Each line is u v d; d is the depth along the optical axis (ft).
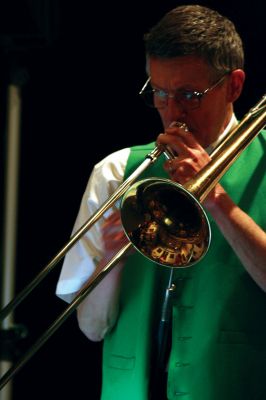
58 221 33.12
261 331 19.63
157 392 20.22
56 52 32.58
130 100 32.32
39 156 33.17
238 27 30.17
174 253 17.94
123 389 20.35
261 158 20.76
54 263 18.29
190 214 17.97
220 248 19.97
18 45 31.22
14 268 31.76
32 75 32.89
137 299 20.48
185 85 18.84
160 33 19.02
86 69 32.55
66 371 33.06
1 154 31.68
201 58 18.90
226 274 19.83
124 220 18.11
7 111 31.42
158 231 18.21
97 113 32.60
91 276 20.35
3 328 31.24
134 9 31.96
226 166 18.07
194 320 19.83
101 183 21.31
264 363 19.53
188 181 17.79
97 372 32.91
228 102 20.20
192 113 19.06
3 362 31.14
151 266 20.49
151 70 19.22
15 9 29.60
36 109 33.09
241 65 20.15
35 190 33.22
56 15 31.76
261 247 18.37
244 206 20.16
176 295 20.06
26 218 33.27
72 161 32.89
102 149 32.63
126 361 20.35
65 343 33.04
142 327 20.27
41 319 33.17
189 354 19.69
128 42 32.14
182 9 19.47
